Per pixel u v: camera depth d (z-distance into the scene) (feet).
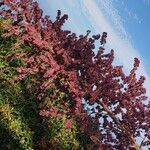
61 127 30.07
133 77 20.75
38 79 20.39
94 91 19.61
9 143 27.35
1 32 29.14
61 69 18.88
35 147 28.45
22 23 18.75
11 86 29.04
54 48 19.25
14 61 29.50
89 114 20.36
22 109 28.86
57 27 19.98
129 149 20.57
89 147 23.41
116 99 20.22
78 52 19.80
